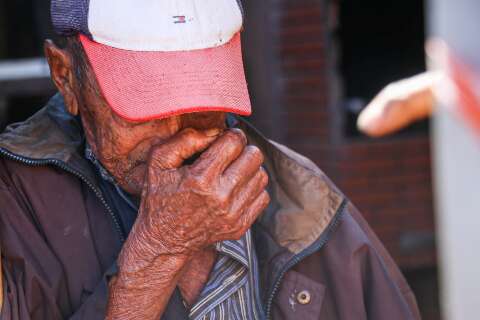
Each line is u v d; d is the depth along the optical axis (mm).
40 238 1839
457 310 2977
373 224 5133
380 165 5090
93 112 1810
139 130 1781
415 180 5180
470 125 2854
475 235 2920
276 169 2082
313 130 5043
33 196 1880
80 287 1849
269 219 2047
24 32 5152
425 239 5227
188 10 1692
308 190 2045
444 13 2867
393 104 3330
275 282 1968
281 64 5031
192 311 1870
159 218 1689
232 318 1897
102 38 1702
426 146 5160
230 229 1704
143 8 1688
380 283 2051
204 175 1668
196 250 1725
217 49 1714
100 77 1695
